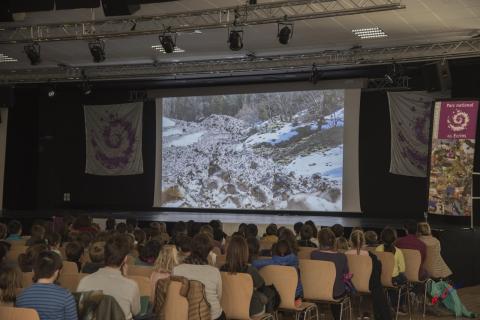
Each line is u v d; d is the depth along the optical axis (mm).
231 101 17625
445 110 11750
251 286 5340
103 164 19078
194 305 4703
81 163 19734
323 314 7941
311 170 16734
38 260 4070
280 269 5871
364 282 6914
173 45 11617
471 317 8273
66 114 19641
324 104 16625
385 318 6898
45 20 12227
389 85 15984
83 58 15664
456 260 10586
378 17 11742
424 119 15570
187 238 5770
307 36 13289
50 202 19516
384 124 16500
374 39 13453
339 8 11109
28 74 16922
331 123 16562
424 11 11281
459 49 13312
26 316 3799
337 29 12664
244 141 17438
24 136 19203
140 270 5727
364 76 15867
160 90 18438
